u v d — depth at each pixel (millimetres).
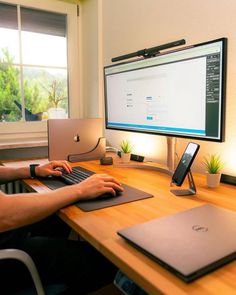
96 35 2016
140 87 1354
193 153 992
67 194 837
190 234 600
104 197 908
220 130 981
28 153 1981
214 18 1192
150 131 1322
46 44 2057
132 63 1389
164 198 914
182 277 462
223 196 939
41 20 2020
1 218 721
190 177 998
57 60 2119
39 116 2072
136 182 1125
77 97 2221
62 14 2104
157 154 1567
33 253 995
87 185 896
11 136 1958
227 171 1179
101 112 2053
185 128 1125
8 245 963
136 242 571
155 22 1525
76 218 748
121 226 695
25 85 1993
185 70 1093
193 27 1296
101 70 2020
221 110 969
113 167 1432
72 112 2209
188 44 1326
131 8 1703
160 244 557
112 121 1609
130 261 526
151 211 796
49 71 2090
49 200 796
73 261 977
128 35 1745
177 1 1373
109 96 1606
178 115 1151
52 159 1529
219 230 618
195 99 1063
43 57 2053
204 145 1270
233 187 1052
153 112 1290
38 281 745
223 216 701
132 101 1422
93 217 754
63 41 2135
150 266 509
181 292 435
